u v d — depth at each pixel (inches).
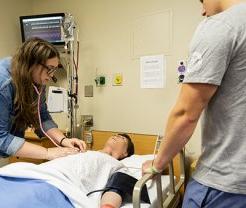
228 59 31.1
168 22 94.1
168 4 94.2
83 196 50.3
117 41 105.3
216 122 33.5
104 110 110.0
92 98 112.3
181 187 75.2
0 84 60.0
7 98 61.1
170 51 94.4
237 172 31.9
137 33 100.6
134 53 101.7
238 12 31.7
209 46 30.8
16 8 119.8
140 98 101.7
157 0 96.2
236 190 32.0
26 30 112.9
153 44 97.6
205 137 35.2
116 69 106.2
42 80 64.9
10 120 64.4
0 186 48.8
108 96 108.7
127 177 60.0
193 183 36.3
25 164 54.3
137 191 38.8
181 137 34.2
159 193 49.7
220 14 32.5
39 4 123.5
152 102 99.3
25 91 62.9
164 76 96.2
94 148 106.7
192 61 32.3
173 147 35.6
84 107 114.3
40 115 74.0
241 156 31.8
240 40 30.9
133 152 95.0
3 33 114.7
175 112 33.7
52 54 63.2
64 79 116.0
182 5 91.8
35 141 93.0
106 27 107.3
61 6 117.9
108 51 107.5
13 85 61.6
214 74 30.7
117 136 94.7
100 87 110.2
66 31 103.1
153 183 61.0
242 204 32.0
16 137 63.5
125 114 105.3
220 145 33.3
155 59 97.3
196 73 31.4
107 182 61.4
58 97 102.9
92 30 110.5
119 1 103.8
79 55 114.0
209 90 31.4
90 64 111.9
